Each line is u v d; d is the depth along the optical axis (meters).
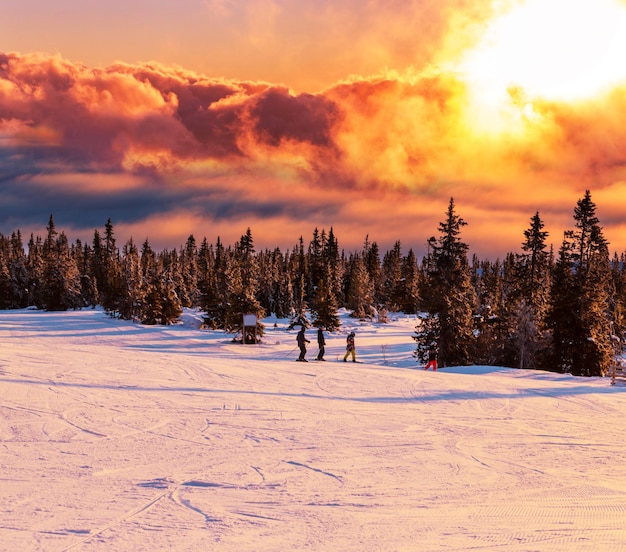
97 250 139.88
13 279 132.62
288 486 10.32
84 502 9.15
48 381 22.91
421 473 11.40
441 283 50.94
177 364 29.75
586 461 12.55
